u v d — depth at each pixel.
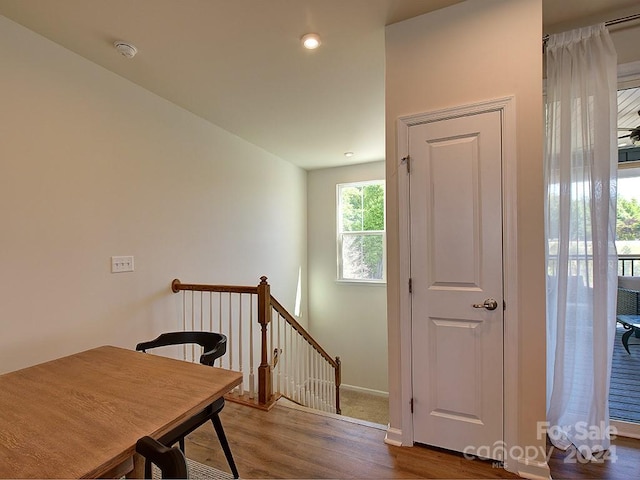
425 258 1.80
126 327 2.38
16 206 1.79
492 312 1.66
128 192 2.42
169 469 0.71
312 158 4.71
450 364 1.75
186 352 2.88
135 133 2.49
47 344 1.91
